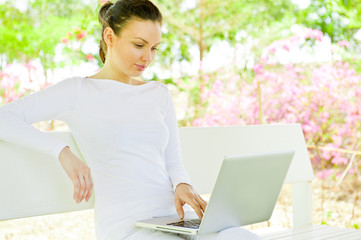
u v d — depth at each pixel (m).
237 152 3.06
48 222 4.54
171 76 6.03
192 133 2.88
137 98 2.29
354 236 2.79
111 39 2.29
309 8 6.13
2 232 4.21
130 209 2.10
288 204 5.36
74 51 5.64
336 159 5.20
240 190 1.89
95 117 2.18
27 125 2.04
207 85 5.55
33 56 5.53
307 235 2.84
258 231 3.15
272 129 3.30
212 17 6.17
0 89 4.89
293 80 5.49
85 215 4.80
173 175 2.29
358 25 5.72
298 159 3.35
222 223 1.91
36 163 2.29
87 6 5.67
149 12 2.21
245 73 5.73
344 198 5.28
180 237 1.98
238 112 5.38
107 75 2.33
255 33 6.07
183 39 6.19
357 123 5.26
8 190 2.19
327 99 5.22
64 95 2.16
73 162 2.00
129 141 2.18
